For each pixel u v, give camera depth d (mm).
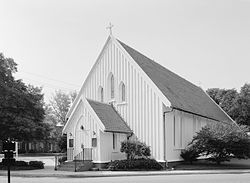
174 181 23000
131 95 35656
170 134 35375
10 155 15438
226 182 22375
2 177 27312
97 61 37938
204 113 44688
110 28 37344
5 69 34375
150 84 34656
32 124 33125
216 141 35375
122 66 36438
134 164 31656
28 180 24625
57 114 86688
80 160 32719
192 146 37344
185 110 37312
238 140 35062
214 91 69125
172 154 35438
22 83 35406
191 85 55531
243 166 37188
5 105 32969
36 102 35219
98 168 31906
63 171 31031
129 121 35562
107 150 33031
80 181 23469
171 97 36562
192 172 30078
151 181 23031
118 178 25578
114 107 36500
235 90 66000
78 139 33938
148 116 34594
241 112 62031
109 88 37250
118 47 36750
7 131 33031
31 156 66688
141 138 34750
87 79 38406
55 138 63688
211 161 40344
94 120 32875
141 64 37312
